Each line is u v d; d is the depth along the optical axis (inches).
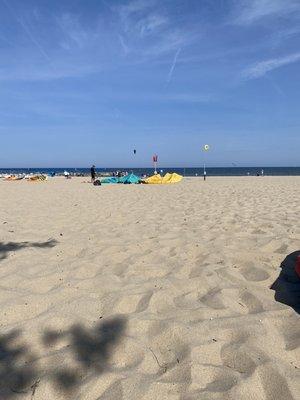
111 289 171.9
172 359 117.3
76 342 128.0
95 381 106.1
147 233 289.6
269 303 153.6
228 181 1154.7
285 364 111.9
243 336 127.5
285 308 147.9
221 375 108.0
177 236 271.6
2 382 108.0
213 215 374.9
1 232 301.0
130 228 312.7
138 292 165.8
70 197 619.8
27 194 695.1
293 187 805.2
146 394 100.7
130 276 191.3
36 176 1409.9
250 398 98.6
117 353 121.0
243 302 157.5
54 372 111.3
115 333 132.6
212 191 717.9
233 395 99.2
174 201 528.4
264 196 582.9
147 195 645.9
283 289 167.3
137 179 1117.1
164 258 219.5
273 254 215.3
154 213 401.1
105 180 1144.2
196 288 172.2
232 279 182.5
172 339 127.7
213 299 158.1
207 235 274.4
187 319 140.6
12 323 143.1
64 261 219.1
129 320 140.7
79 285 177.2
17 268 204.7
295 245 233.0
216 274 187.2
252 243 245.0
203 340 125.1
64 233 296.8
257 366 110.3
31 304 157.0
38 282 183.2
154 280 180.9
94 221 353.1
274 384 103.4
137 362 115.9
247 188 791.7
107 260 219.5
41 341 129.6
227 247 235.0
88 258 223.0
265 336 127.1
